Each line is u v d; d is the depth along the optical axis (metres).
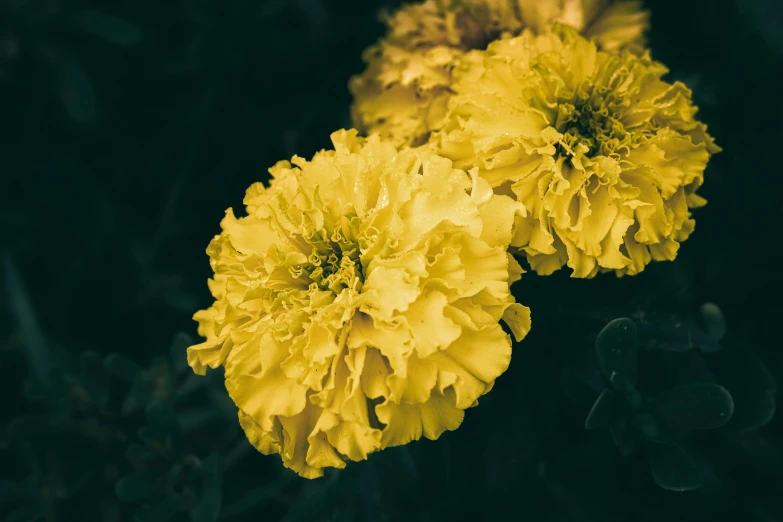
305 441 0.19
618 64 0.22
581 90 0.21
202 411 0.26
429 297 0.18
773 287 0.24
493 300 0.19
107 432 0.26
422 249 0.18
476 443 0.22
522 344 0.21
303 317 0.19
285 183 0.20
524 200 0.20
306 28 0.30
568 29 0.22
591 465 0.22
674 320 0.21
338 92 0.30
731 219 0.24
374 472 0.22
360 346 0.18
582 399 0.21
